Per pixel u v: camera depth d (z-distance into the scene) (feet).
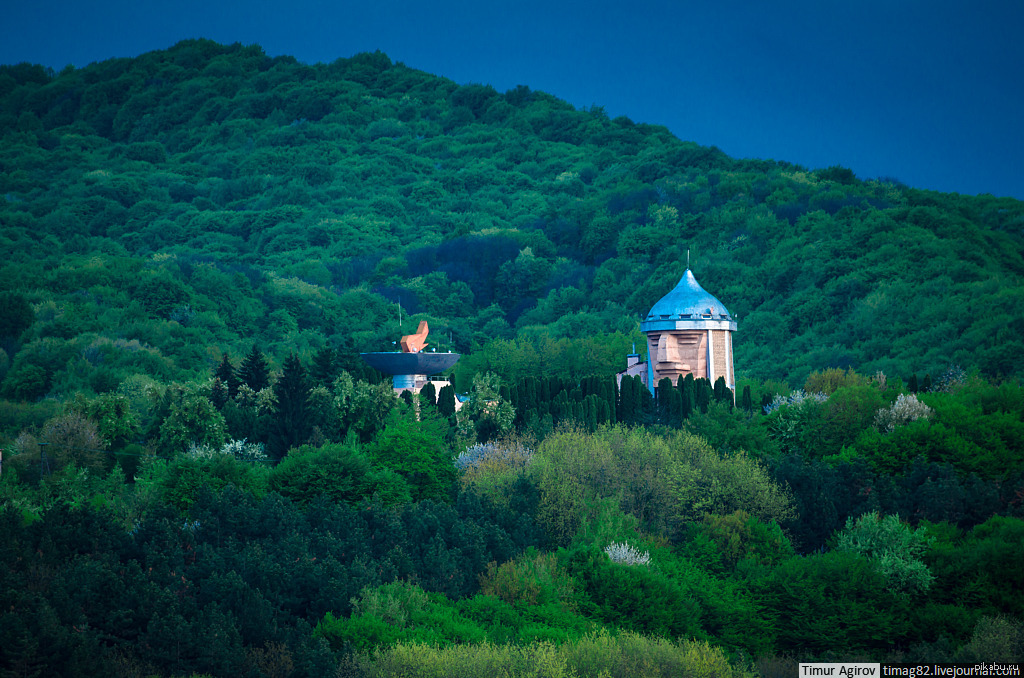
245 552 623.36
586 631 608.60
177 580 597.93
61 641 531.50
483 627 610.65
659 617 627.05
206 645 545.03
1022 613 628.69
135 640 562.66
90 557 613.52
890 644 638.53
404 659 534.37
